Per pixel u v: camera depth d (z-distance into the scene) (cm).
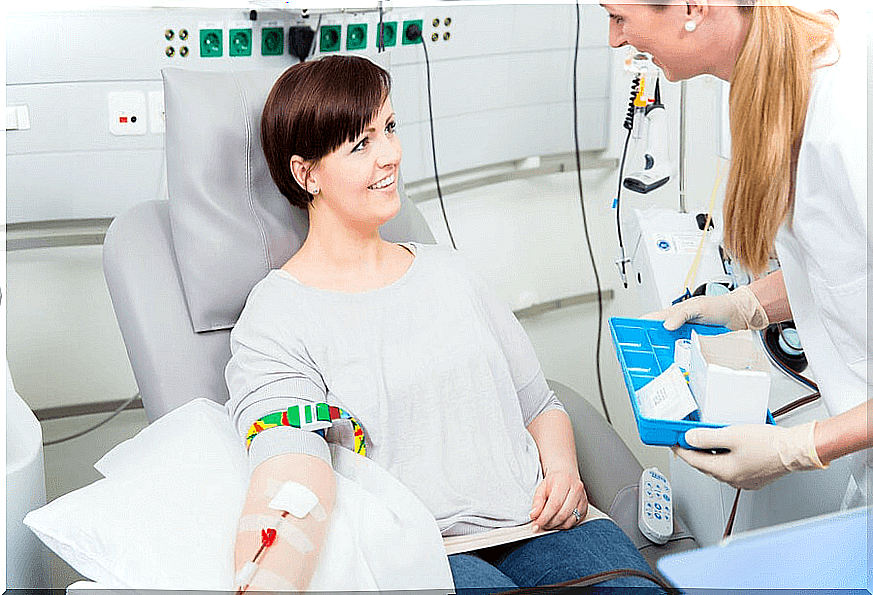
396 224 140
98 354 183
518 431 125
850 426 110
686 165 171
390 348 120
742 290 135
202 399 121
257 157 127
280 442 107
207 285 126
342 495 107
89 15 169
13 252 175
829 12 115
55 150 174
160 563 99
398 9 190
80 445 180
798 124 118
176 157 125
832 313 123
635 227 164
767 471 114
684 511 142
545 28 205
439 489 117
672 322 135
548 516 117
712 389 116
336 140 117
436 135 203
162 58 176
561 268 214
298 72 121
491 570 110
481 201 212
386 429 116
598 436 137
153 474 110
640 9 126
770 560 121
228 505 106
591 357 206
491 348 124
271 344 115
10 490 113
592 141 217
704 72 129
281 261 129
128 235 132
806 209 120
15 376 178
